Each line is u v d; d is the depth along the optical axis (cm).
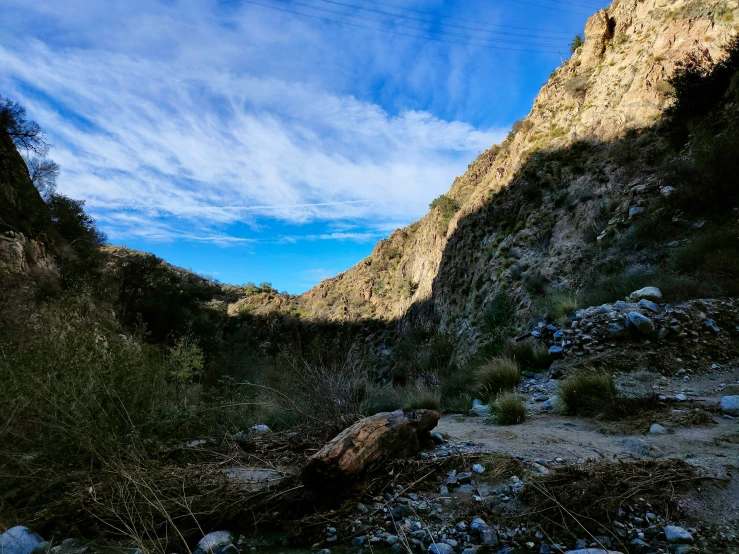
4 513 288
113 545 257
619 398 538
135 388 440
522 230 2730
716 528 236
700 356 694
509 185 3247
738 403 470
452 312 3416
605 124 2622
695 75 1959
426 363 1227
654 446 373
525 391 723
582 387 566
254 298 9819
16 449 328
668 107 2181
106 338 512
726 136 1446
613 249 1677
